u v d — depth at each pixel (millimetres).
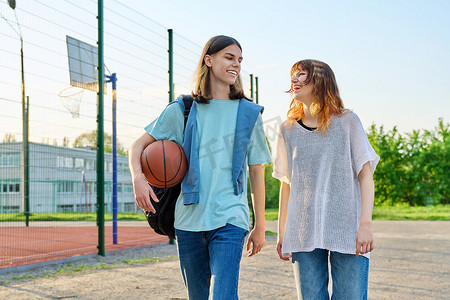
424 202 38969
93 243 8758
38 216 18688
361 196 2068
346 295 2057
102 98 6438
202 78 2121
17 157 18906
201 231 1959
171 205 2066
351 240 2045
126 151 7746
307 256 2150
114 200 7840
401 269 5242
